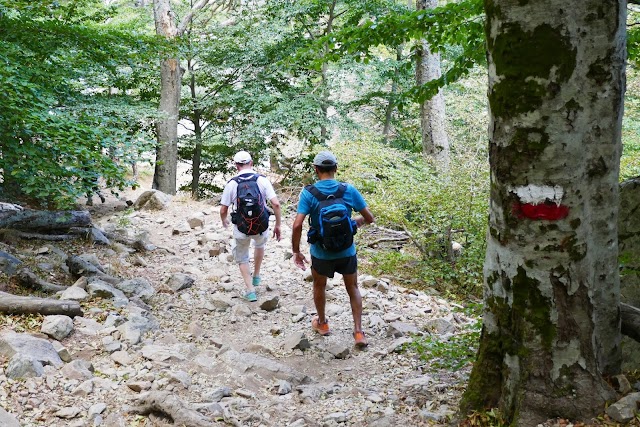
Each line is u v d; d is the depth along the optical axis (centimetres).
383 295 702
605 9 289
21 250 683
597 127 301
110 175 618
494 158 314
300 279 742
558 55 285
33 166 595
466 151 907
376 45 663
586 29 289
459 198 823
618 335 332
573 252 300
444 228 848
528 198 300
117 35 930
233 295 668
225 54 1591
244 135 1495
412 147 1733
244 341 552
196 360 462
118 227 938
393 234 988
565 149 291
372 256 891
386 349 527
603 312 323
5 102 590
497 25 300
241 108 1559
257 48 1548
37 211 766
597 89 296
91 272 640
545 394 306
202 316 605
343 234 492
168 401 362
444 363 452
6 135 598
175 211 1090
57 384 394
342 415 379
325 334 565
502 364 326
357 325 533
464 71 684
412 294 728
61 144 581
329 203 494
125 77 1480
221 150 1719
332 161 502
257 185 634
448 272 840
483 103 1176
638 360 369
